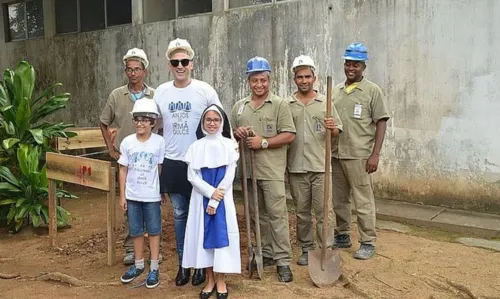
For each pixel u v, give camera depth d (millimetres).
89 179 4609
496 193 5578
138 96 4418
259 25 7168
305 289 3779
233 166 3633
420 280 3928
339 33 6469
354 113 4414
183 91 3783
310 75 4078
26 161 5734
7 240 5496
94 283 4039
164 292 3820
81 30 9672
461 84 5684
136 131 4352
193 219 3656
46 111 6164
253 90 3914
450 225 5270
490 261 4340
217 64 7676
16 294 3932
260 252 3996
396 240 4969
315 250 3920
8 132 5801
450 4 5664
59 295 3873
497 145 5520
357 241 4918
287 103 4016
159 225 3945
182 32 8016
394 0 6023
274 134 3939
